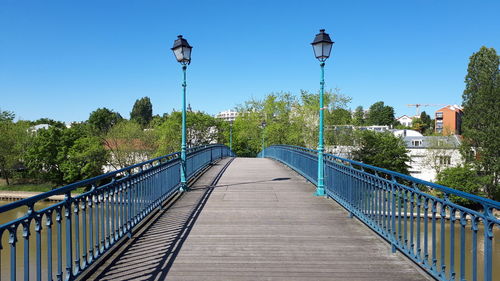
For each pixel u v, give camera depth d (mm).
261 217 7105
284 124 50750
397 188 4898
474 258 3074
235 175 14320
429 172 52906
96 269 4340
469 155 44062
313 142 42188
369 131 49250
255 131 56750
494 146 40906
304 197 9234
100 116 91000
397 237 4852
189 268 4387
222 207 8039
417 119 133375
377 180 5668
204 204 8367
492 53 45219
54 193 3354
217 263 4566
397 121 142375
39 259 3125
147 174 6895
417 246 4238
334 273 4246
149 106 116312
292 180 12656
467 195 3139
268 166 19047
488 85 43375
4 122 62250
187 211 7645
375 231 5871
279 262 4613
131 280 4012
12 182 58000
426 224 4082
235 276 4145
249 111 57469
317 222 6707
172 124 55531
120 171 5246
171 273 4223
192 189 10562
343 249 5148
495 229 19219
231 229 6215
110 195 5000
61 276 3533
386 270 4340
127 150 51781
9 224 2695
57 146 52688
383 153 47500
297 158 14953
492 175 41594
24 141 57750
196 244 5363
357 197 6703
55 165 53438
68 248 3715
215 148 22500
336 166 8391
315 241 5531
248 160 24891
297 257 4805
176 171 9719
